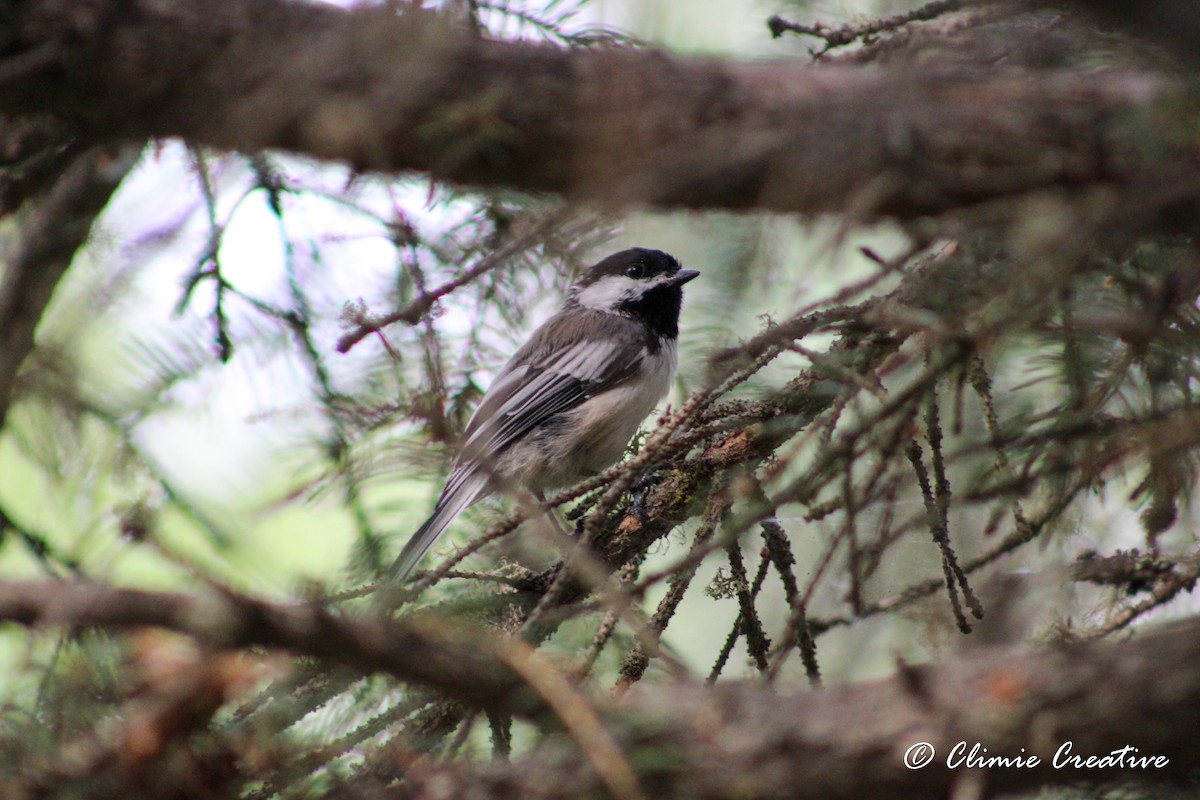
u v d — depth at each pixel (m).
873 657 7.52
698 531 6.16
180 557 3.53
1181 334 4.39
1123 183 3.85
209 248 6.18
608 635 5.55
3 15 4.36
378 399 6.77
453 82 4.27
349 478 6.86
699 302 7.11
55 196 7.36
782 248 6.77
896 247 5.39
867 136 4.06
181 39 4.37
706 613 9.57
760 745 3.76
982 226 4.11
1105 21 3.80
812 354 4.91
